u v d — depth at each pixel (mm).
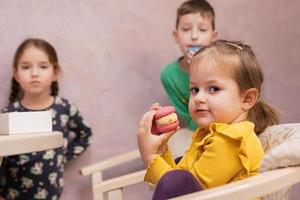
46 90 1349
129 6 1493
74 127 1413
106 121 1472
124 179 1216
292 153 590
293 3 1664
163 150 775
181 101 1380
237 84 784
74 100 1440
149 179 722
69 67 1437
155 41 1518
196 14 1383
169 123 741
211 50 799
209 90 780
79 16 1449
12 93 1364
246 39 1612
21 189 1315
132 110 1495
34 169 1317
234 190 500
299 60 1659
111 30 1478
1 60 1377
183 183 630
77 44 1446
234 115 784
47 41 1415
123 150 1485
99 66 1468
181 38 1407
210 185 702
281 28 1654
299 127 754
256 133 822
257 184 521
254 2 1627
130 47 1494
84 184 1445
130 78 1494
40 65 1316
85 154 1449
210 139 737
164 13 1526
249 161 699
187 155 811
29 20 1403
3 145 607
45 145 659
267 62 1626
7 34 1383
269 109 860
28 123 751
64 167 1424
